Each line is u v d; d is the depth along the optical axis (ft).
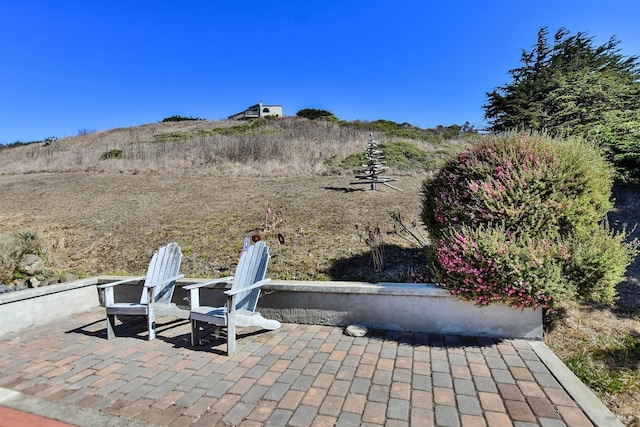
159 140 71.92
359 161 43.91
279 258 17.28
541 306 10.77
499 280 10.42
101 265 18.89
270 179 37.58
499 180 12.03
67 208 28.68
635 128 20.95
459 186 12.87
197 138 69.62
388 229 19.83
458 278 11.21
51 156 62.28
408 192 28.63
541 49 37.63
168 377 9.54
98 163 51.39
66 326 14.15
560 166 11.55
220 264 17.57
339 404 7.95
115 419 7.67
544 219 11.23
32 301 14.21
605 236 10.77
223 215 24.45
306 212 23.70
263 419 7.48
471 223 11.96
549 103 32.37
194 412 7.84
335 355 10.54
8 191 36.60
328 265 16.25
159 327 13.87
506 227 11.50
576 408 7.58
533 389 8.36
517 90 36.24
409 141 56.49
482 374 9.12
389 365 9.78
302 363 10.09
